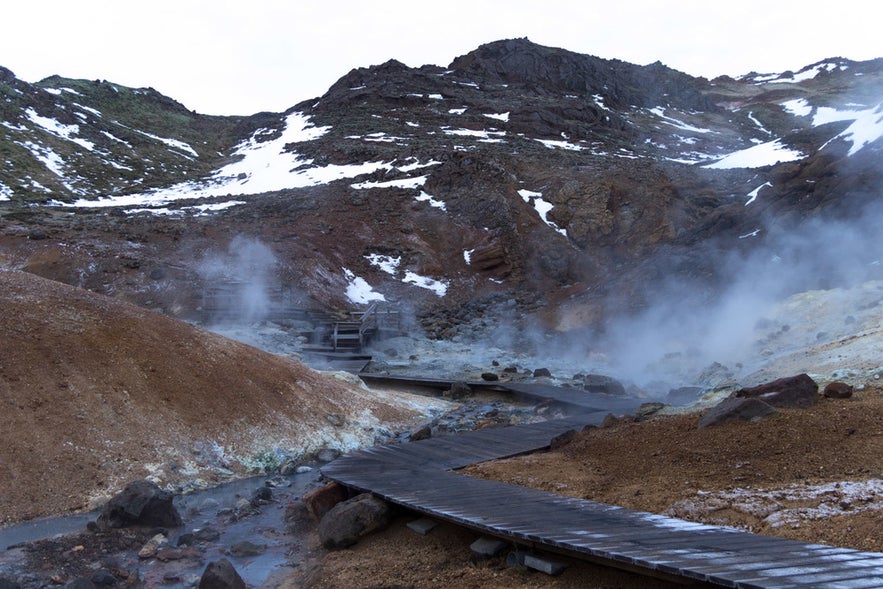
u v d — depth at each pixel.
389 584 6.12
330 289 30.70
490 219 39.38
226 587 5.99
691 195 39.78
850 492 6.12
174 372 11.05
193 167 66.62
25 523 7.79
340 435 12.09
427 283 34.28
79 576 6.39
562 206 40.28
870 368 11.27
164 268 27.38
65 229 30.33
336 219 38.81
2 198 44.81
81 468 8.81
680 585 4.92
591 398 15.09
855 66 124.88
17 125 61.16
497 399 17.11
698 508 6.39
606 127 74.56
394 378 18.81
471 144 56.72
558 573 5.55
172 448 9.84
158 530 7.77
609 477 7.95
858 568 4.41
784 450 7.49
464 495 7.30
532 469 8.68
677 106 98.69
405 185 45.00
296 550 7.41
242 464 10.34
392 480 8.22
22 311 10.70
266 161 61.28
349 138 61.19
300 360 20.42
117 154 63.94
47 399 9.41
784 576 4.28
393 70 86.38
